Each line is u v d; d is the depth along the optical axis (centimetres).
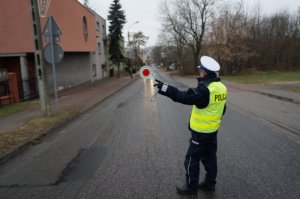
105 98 1728
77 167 554
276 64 5100
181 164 554
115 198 425
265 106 1299
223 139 732
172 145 683
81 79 3050
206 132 413
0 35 1792
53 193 446
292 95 1616
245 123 934
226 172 513
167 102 1477
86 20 2850
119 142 722
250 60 4788
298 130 822
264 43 5000
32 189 461
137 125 922
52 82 2264
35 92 1912
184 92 397
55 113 1095
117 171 527
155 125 915
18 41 1792
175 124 926
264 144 687
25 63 1838
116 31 4859
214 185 444
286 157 592
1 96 1445
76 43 2484
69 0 2300
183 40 5306
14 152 647
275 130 834
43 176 514
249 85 2395
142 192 442
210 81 409
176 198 422
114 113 1171
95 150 661
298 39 5206
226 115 1080
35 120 966
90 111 1242
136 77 4459
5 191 457
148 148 663
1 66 1911
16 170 548
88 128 899
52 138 786
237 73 4234
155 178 492
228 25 4072
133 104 1436
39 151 667
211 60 417
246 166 541
